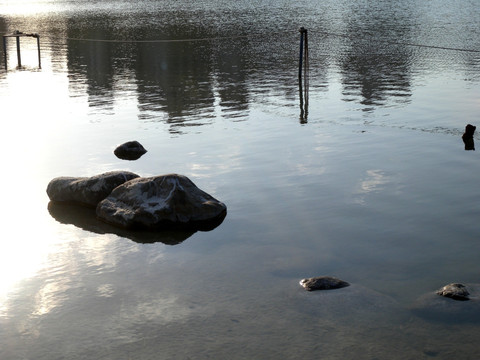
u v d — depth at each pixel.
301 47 20.08
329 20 40.00
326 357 5.28
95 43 32.56
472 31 31.55
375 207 8.79
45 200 9.68
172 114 15.88
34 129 14.43
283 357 5.30
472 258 7.11
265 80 20.56
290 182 10.03
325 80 20.20
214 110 16.23
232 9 52.66
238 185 9.95
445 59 23.48
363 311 5.97
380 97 17.14
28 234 8.32
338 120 14.55
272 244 7.68
